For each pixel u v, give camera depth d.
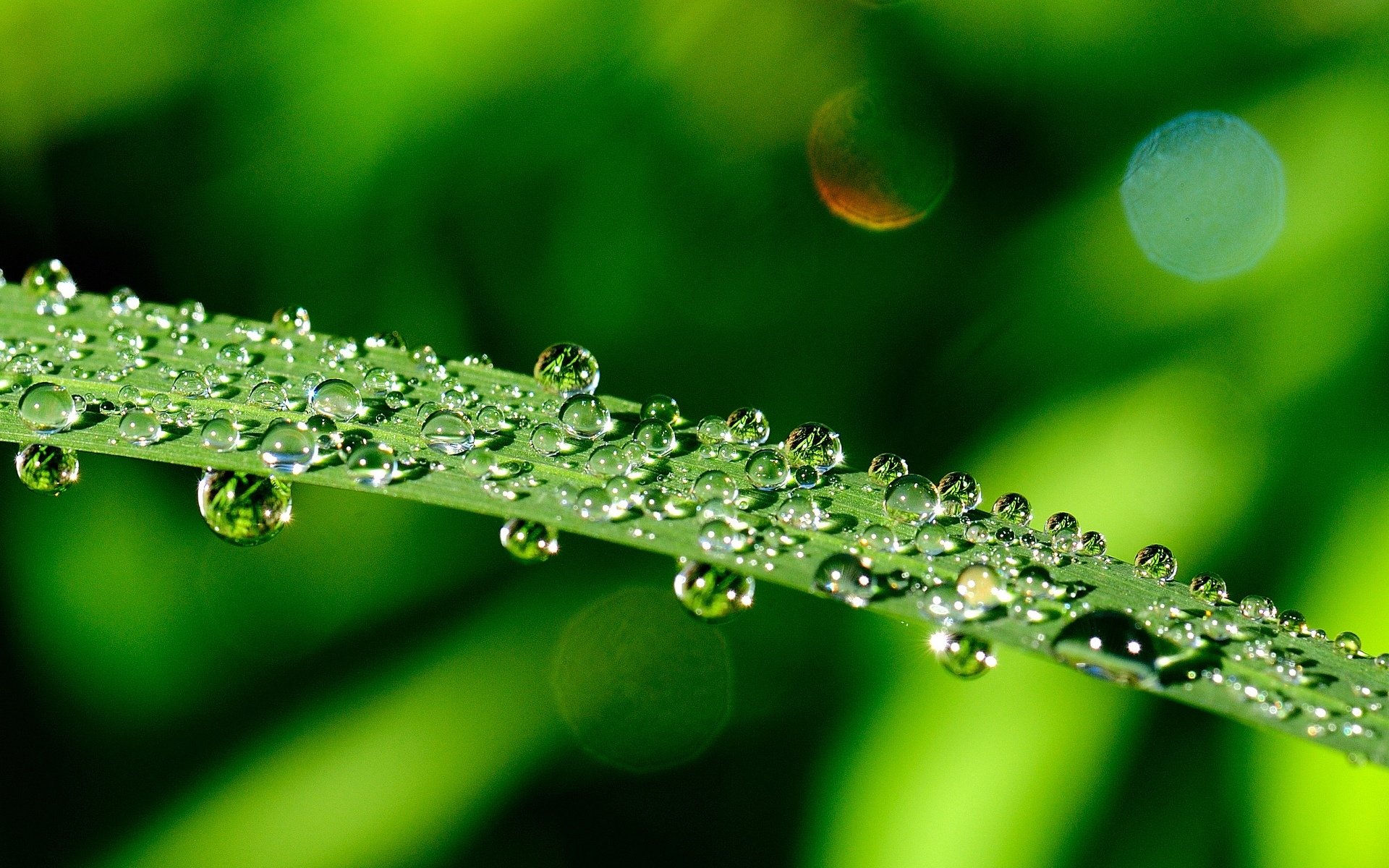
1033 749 0.28
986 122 0.29
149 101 0.29
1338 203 0.28
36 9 0.28
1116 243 0.29
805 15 0.29
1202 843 0.28
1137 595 0.26
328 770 0.28
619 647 0.29
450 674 0.29
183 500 0.29
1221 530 0.28
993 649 0.26
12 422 0.26
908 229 0.29
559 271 0.29
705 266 0.29
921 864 0.28
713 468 0.26
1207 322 0.28
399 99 0.29
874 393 0.29
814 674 0.29
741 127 0.29
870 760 0.28
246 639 0.29
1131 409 0.28
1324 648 0.26
